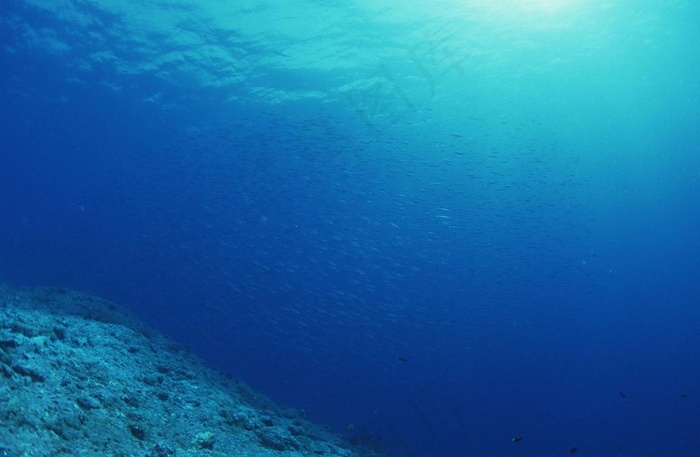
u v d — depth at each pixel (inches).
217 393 267.3
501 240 887.7
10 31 861.8
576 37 788.6
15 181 1797.5
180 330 695.1
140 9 732.0
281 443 229.3
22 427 117.7
